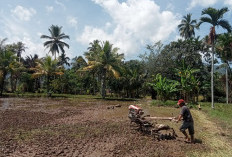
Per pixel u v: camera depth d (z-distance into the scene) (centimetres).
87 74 3566
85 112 1266
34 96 2692
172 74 2844
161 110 1439
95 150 545
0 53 2819
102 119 1012
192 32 4056
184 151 551
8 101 1938
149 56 3088
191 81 1967
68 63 5847
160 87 1920
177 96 2722
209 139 677
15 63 2895
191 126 626
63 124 867
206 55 3059
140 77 3119
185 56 2812
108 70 2769
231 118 1116
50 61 2947
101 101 2202
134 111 784
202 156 515
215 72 3009
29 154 503
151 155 515
